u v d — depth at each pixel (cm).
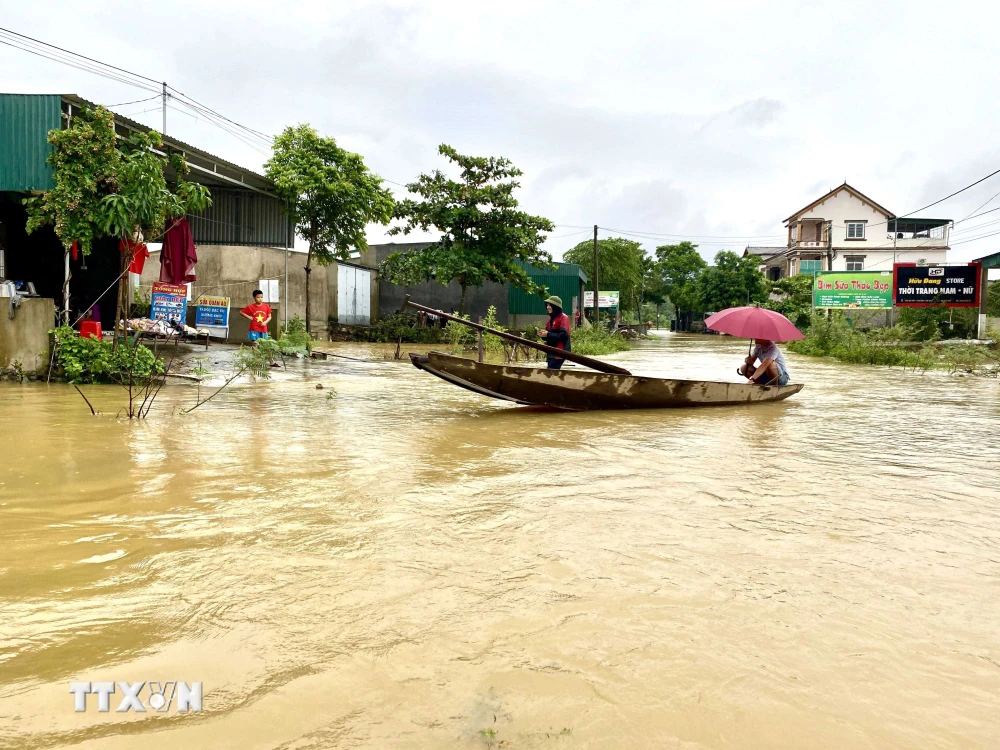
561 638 269
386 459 587
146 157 1105
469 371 824
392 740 204
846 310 3303
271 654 252
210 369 1238
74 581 314
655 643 267
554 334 1163
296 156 1825
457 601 300
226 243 1794
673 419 865
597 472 557
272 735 206
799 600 311
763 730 214
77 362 1059
